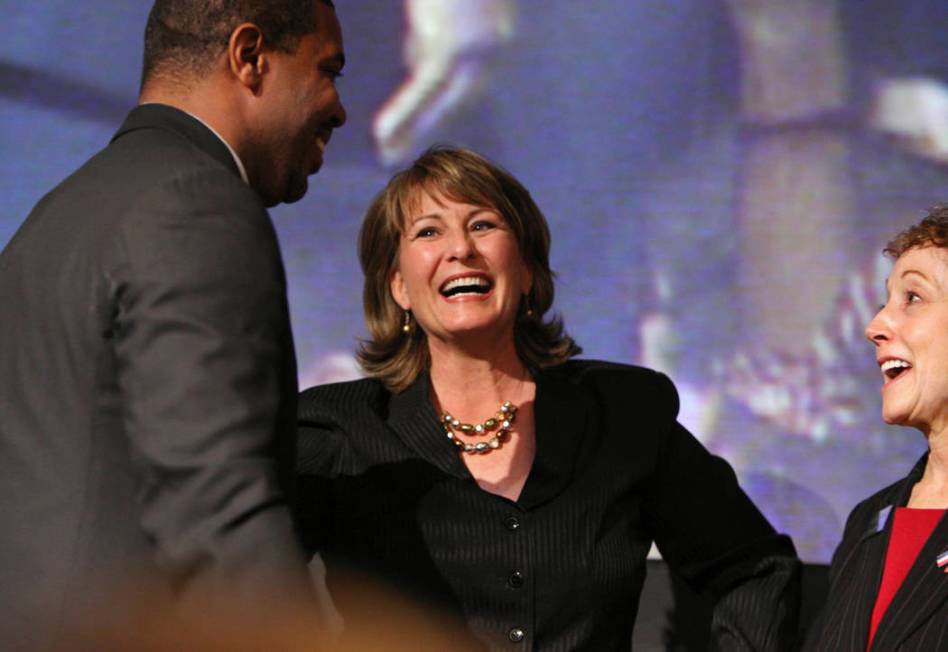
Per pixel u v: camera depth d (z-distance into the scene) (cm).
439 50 600
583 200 588
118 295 246
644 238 583
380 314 442
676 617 531
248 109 295
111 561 241
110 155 275
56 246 259
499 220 422
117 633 238
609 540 400
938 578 350
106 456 245
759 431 567
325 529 408
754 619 420
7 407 255
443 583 388
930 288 380
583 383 430
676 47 587
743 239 576
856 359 563
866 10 573
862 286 566
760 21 581
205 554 224
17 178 613
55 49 615
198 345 235
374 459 403
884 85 571
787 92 577
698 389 573
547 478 398
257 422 235
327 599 523
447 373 423
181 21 291
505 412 416
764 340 570
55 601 240
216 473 227
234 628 223
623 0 591
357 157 600
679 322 577
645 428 421
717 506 436
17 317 260
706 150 582
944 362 374
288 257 598
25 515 246
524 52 596
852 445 560
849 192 570
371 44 603
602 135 590
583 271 586
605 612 396
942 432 379
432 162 428
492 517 393
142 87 299
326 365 593
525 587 386
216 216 252
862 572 379
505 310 416
